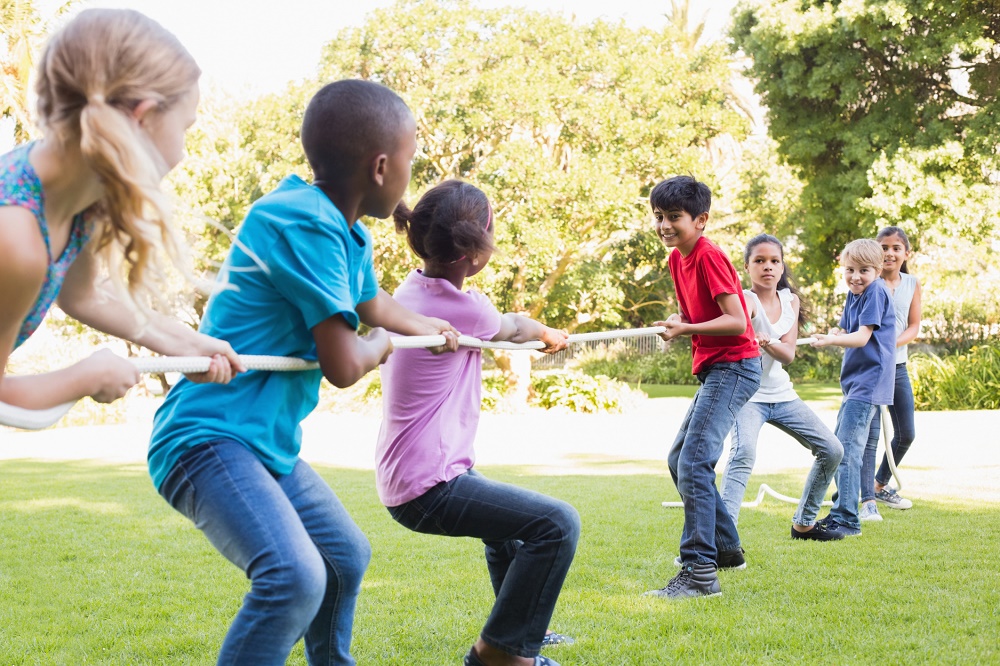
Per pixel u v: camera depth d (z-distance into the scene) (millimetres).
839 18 17453
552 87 16344
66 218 1693
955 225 16766
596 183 15797
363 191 2301
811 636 3191
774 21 17859
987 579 3969
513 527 2605
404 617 3441
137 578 4117
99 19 1648
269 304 2150
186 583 4027
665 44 18625
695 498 3873
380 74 17016
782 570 4199
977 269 20641
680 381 24672
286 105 16797
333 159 2248
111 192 1630
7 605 3664
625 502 6234
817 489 4863
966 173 17141
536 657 2770
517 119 16312
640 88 17172
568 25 17297
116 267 1769
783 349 4680
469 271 2922
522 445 11164
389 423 2705
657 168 17000
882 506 6055
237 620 1930
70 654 3025
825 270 19641
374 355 2260
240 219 18969
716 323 3832
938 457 8875
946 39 16500
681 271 4090
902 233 6184
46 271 1643
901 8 16484
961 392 16000
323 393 18156
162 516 5855
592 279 18672
